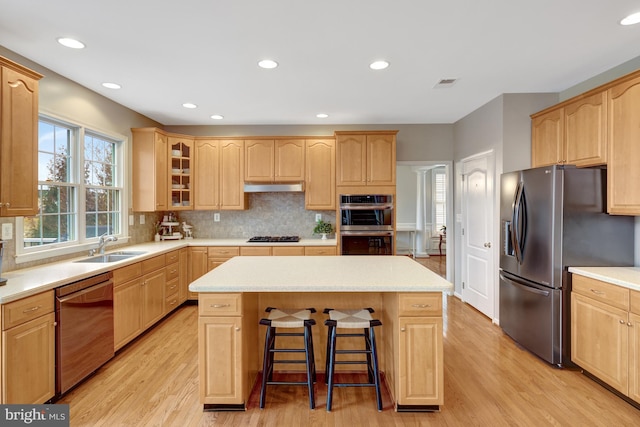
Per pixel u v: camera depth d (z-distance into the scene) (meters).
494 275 3.74
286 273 2.40
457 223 4.75
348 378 2.59
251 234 5.05
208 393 2.12
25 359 1.97
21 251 2.62
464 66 2.89
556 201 2.68
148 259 3.41
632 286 2.12
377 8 2.03
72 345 2.33
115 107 3.82
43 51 2.56
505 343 3.23
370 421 2.05
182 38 2.38
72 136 3.25
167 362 2.83
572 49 2.58
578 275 2.59
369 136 4.46
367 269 2.54
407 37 2.39
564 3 1.99
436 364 2.10
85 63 2.78
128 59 2.71
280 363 2.62
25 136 2.25
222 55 2.66
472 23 2.21
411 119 4.66
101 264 2.82
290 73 3.03
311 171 4.63
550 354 2.72
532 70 2.98
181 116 4.47
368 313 2.33
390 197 4.44
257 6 2.00
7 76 2.12
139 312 3.24
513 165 3.56
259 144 4.66
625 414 2.12
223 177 4.70
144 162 4.18
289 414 2.12
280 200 5.05
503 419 2.07
